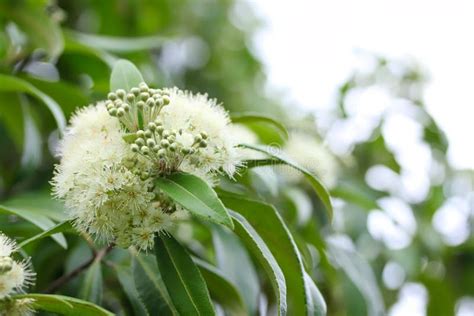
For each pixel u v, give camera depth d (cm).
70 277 252
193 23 568
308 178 222
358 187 433
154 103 193
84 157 190
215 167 196
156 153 186
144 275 238
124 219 189
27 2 354
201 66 561
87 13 498
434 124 479
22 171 338
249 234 195
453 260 496
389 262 445
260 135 326
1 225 276
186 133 189
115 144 190
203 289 196
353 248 397
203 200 178
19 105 351
